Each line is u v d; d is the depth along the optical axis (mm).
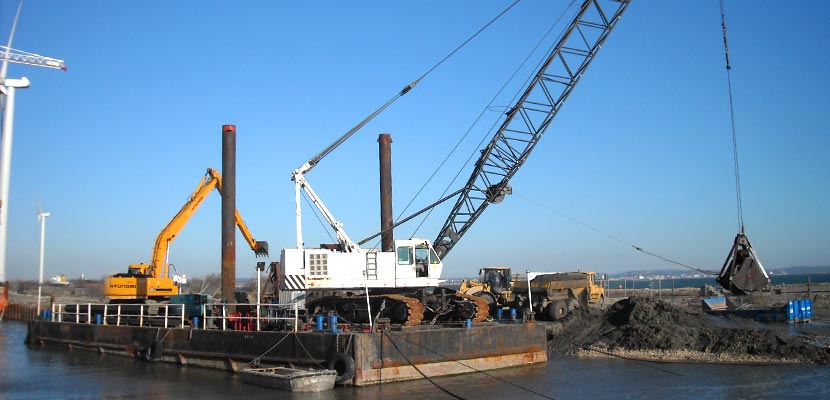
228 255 33594
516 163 39125
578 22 37250
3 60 52438
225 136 34188
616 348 28688
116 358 30219
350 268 27500
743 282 26047
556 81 38125
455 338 22875
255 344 24062
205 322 27578
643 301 32250
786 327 38250
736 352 26641
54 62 53875
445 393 19750
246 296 33688
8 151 52062
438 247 40875
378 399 18828
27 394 21391
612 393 19906
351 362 20578
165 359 28328
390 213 40531
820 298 53062
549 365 25422
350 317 26641
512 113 38406
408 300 24859
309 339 21984
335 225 31688
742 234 26406
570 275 41500
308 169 31969
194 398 19875
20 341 40625
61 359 30359
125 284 35719
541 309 37625
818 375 22625
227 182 34031
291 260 27047
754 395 19531
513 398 19188
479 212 40406
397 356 21406
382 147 40812
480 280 41562
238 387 21484
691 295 64688
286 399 19047
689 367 24656
